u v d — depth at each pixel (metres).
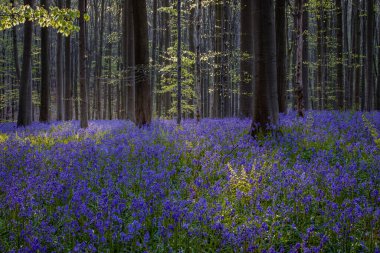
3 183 7.18
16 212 5.82
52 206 6.32
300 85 15.98
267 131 11.30
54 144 12.27
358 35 29.02
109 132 15.10
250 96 17.94
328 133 11.23
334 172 7.46
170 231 5.21
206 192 6.94
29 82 21.41
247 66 17.94
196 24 18.31
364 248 4.94
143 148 10.17
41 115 23.88
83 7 17.86
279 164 8.34
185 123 16.95
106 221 5.28
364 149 9.05
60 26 12.07
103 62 49.59
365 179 7.38
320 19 27.03
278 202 6.36
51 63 55.00
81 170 8.29
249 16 17.86
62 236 5.15
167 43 33.53
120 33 40.09
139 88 16.55
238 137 11.50
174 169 8.12
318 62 28.11
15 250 4.79
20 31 48.22
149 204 6.17
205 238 5.21
